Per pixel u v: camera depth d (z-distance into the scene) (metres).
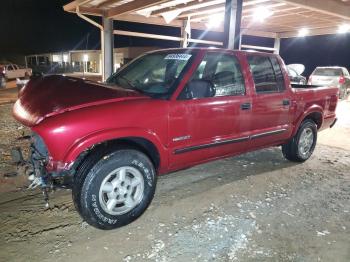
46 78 3.74
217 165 5.02
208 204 3.64
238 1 6.27
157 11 9.86
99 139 2.78
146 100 3.15
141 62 4.16
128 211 3.11
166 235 2.99
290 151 5.11
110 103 2.97
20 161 3.34
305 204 3.72
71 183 2.99
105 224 2.98
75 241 2.86
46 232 2.98
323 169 5.02
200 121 3.55
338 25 12.10
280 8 8.63
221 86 3.84
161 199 3.74
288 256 2.72
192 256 2.69
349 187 4.29
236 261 2.64
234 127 3.96
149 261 2.61
